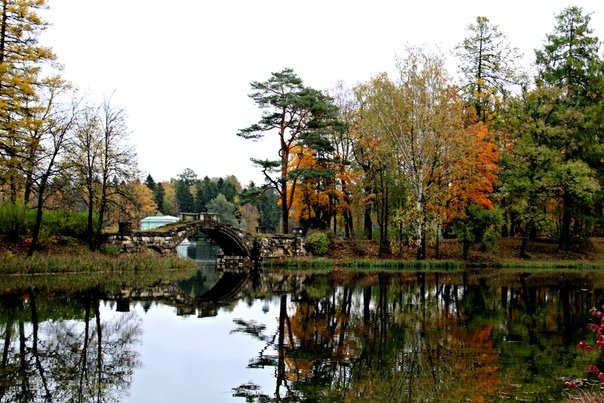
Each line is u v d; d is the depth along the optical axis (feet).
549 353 42.55
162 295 77.77
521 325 54.54
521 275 109.60
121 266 110.32
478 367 38.63
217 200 324.39
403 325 54.80
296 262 130.93
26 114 94.58
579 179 126.41
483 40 145.38
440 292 80.74
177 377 37.27
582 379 34.35
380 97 124.88
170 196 406.00
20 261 95.14
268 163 138.92
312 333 51.26
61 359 41.73
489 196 140.87
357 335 50.26
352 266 129.70
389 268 125.29
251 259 139.03
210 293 81.20
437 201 125.18
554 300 72.23
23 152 95.04
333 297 75.92
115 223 176.86
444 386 34.14
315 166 152.66
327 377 36.88
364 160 146.82
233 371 38.68
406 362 40.24
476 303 69.56
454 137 118.32
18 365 39.83
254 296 77.46
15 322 55.21
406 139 122.42
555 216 158.81
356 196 152.76
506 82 144.66
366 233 165.17
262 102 139.54
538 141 134.10
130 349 45.24
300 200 161.68
